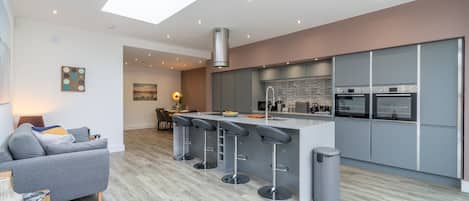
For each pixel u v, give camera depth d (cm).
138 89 907
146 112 930
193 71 949
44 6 355
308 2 338
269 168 328
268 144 329
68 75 452
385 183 325
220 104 686
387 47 357
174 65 853
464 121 291
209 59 708
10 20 341
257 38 535
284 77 551
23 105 409
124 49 565
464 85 291
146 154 486
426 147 328
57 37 441
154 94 948
